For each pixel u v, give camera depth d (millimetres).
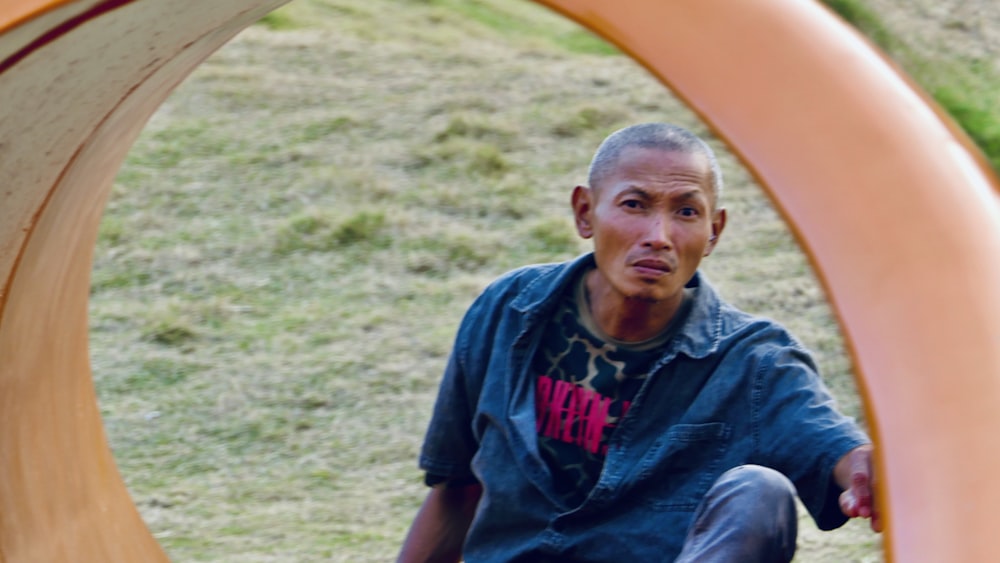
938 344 3342
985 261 3375
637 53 3633
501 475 5270
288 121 13859
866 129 3494
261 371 10383
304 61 14984
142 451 9461
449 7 16406
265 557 8258
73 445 6652
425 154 13258
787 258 11891
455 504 5992
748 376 5055
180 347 10664
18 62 4441
